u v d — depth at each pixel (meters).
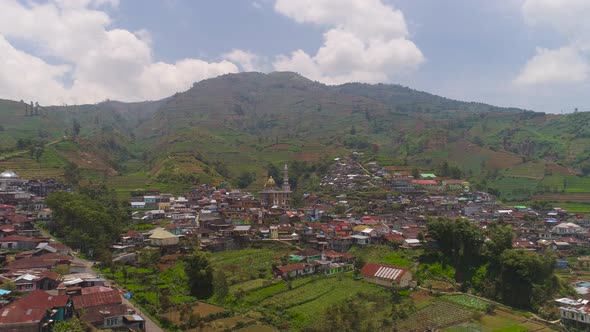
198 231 162.62
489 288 125.62
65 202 153.50
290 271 127.06
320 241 157.75
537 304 119.00
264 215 195.12
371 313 104.56
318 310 104.00
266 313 101.38
